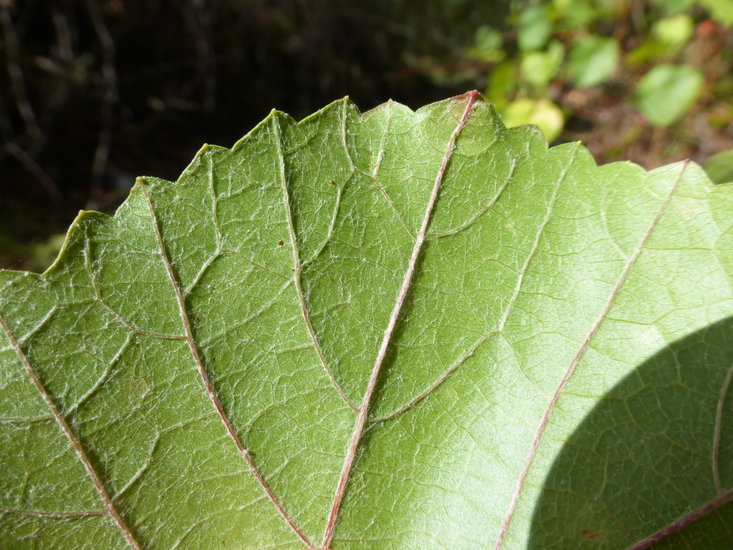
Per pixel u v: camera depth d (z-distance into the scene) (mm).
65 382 56
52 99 306
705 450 58
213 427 60
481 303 62
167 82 355
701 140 295
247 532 60
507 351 61
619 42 296
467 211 61
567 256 61
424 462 62
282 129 58
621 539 58
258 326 60
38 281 55
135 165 333
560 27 291
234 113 377
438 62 480
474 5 536
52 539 57
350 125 59
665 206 59
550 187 60
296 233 59
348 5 439
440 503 61
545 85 300
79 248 56
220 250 58
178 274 58
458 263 61
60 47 311
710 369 58
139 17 338
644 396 59
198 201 58
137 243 57
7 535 56
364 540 61
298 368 61
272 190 59
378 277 61
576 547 59
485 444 62
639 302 60
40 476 57
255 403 60
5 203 274
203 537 60
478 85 483
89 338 57
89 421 57
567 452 60
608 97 308
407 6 502
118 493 58
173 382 59
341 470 62
